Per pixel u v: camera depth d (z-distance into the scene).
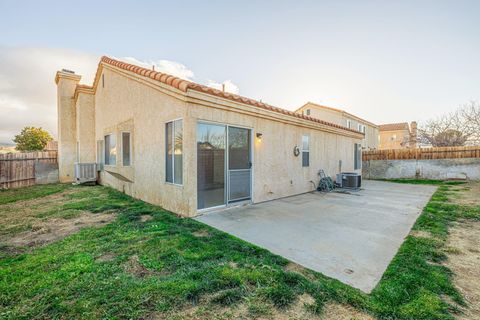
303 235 4.14
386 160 15.09
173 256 3.17
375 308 2.09
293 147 8.47
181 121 5.42
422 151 14.02
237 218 5.26
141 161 7.17
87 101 11.96
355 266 2.95
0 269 2.83
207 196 5.68
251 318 1.99
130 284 2.47
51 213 5.66
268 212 5.84
